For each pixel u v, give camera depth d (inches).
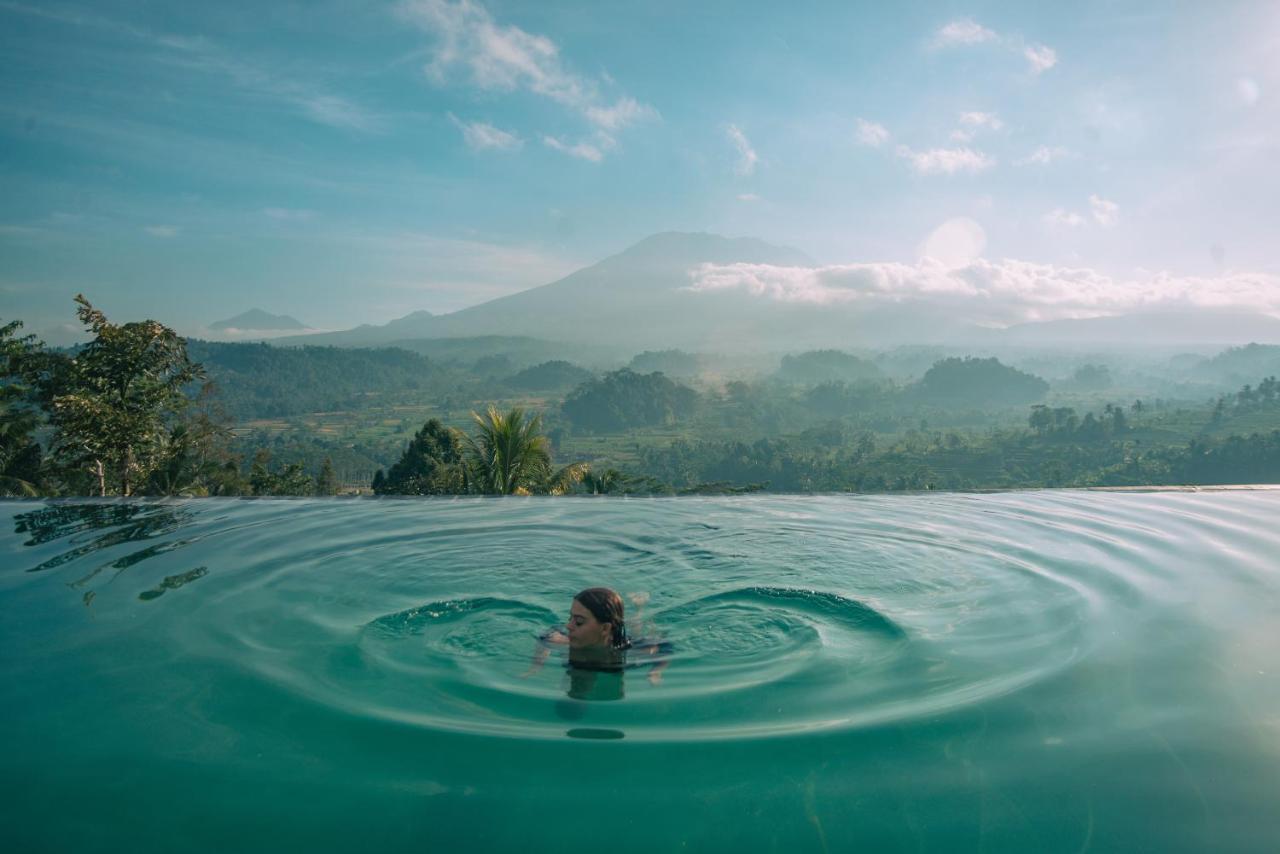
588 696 130.4
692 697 129.6
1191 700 125.5
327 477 2114.9
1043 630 163.2
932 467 5792.3
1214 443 5561.0
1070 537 259.1
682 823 90.1
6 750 108.3
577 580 208.8
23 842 86.7
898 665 143.6
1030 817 91.4
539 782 99.3
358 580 206.2
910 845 86.0
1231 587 195.6
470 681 137.4
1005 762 104.7
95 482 937.5
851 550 241.9
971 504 332.2
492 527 276.5
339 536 260.2
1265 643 152.8
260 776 100.8
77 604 180.1
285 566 219.1
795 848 85.2
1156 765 104.1
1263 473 5064.0
